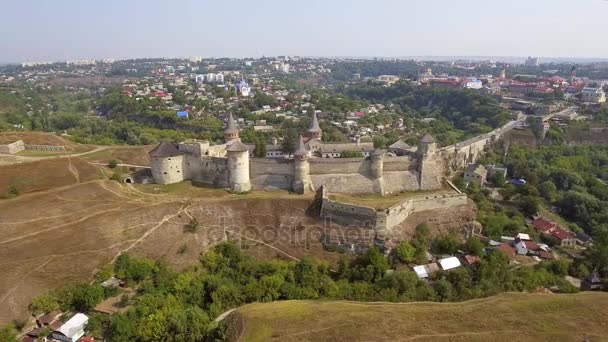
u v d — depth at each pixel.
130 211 102.62
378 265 91.44
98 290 79.31
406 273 87.50
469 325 63.41
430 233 108.56
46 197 106.56
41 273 83.31
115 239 94.44
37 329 73.19
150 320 70.88
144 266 86.56
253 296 81.94
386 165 127.19
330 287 84.25
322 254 99.75
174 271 89.25
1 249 87.44
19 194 109.44
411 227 109.31
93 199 108.00
